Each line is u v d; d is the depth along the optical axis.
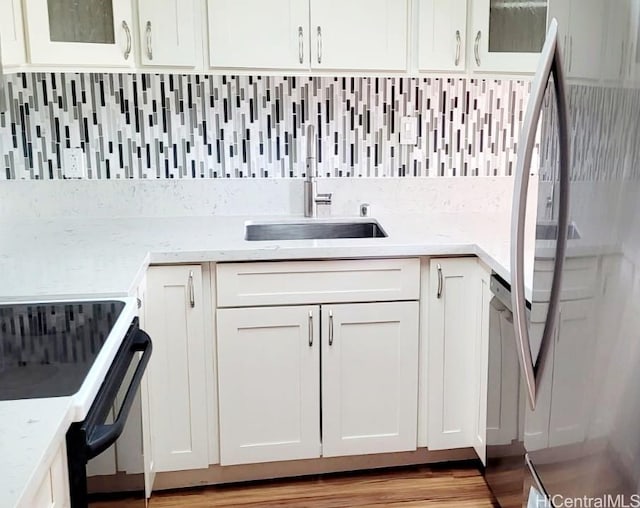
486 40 2.39
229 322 2.23
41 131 2.60
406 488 2.39
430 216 2.76
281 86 2.68
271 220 2.68
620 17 1.08
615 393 1.11
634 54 1.04
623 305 1.08
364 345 2.31
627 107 1.06
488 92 2.78
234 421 2.30
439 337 2.34
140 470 1.66
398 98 2.74
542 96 1.32
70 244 2.26
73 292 1.72
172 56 2.29
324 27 2.36
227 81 2.65
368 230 2.73
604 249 1.14
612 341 1.12
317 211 2.75
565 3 1.29
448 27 2.40
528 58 2.21
